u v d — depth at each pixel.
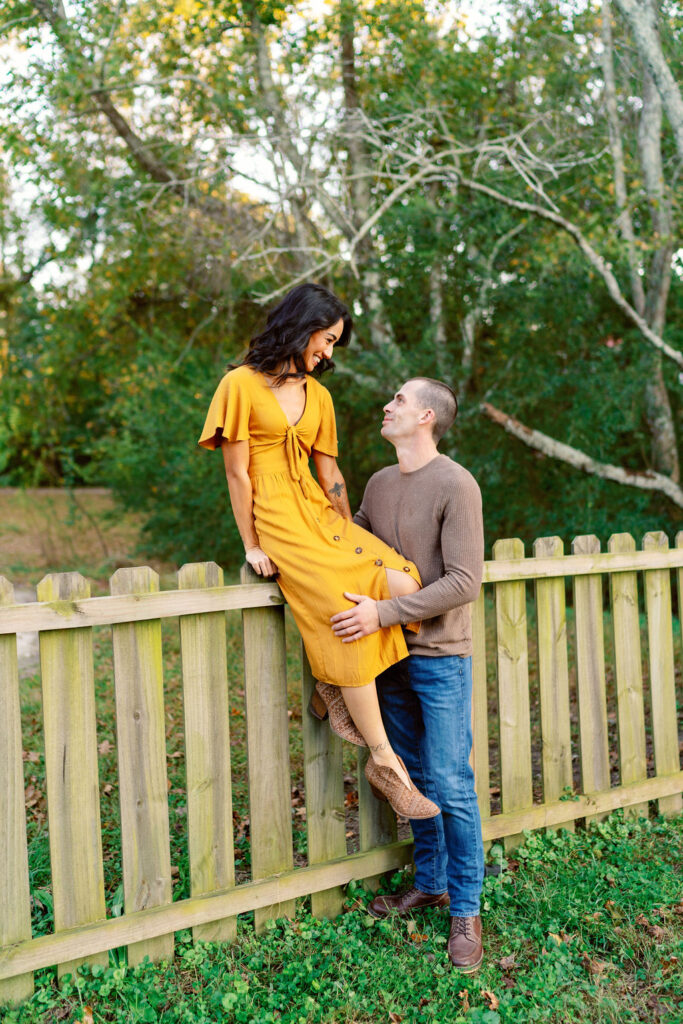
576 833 3.42
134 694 2.50
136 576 2.46
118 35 6.64
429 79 6.90
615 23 6.66
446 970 2.52
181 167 7.71
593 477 7.67
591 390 7.74
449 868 2.65
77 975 2.43
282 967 2.55
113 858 3.34
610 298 8.39
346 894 2.91
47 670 2.35
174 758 4.49
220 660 2.65
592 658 3.47
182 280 9.59
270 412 2.56
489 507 8.71
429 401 2.61
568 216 7.54
